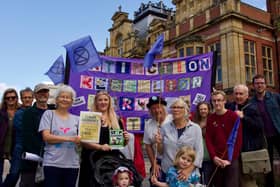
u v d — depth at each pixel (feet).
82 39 22.43
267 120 20.54
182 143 16.33
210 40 75.72
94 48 22.35
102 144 16.28
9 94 19.61
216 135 17.80
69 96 15.76
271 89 73.87
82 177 15.94
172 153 16.47
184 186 15.38
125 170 14.69
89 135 15.52
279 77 75.25
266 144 19.02
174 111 16.65
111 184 14.66
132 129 25.71
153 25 108.47
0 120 19.12
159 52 20.72
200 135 16.55
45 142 15.57
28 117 17.28
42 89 17.71
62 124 15.43
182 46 78.38
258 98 21.30
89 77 25.27
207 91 25.72
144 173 18.63
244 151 18.84
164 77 26.68
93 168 15.06
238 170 18.08
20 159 17.26
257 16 75.56
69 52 22.22
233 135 17.49
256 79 21.03
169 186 15.74
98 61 22.24
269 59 75.97
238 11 71.87
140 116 25.89
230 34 70.69
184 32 84.07
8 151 18.97
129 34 122.21
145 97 26.25
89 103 24.82
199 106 20.47
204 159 19.19
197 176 15.76
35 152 16.78
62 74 25.64
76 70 21.98
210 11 76.69
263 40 75.56
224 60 71.36
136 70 26.66
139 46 114.42
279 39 76.43
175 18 97.04
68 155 15.24
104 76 25.80
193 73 26.43
